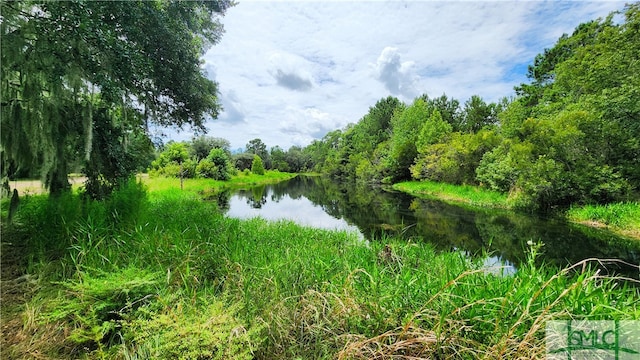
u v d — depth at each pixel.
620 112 8.27
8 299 2.55
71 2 3.21
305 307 2.38
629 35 8.54
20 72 3.33
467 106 29.81
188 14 5.36
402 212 10.86
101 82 3.55
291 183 32.34
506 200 11.95
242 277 3.01
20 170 3.75
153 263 3.21
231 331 1.91
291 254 3.98
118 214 4.33
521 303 2.09
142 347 1.95
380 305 2.24
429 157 19.38
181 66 5.12
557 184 9.44
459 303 2.18
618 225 7.70
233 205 12.70
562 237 7.00
